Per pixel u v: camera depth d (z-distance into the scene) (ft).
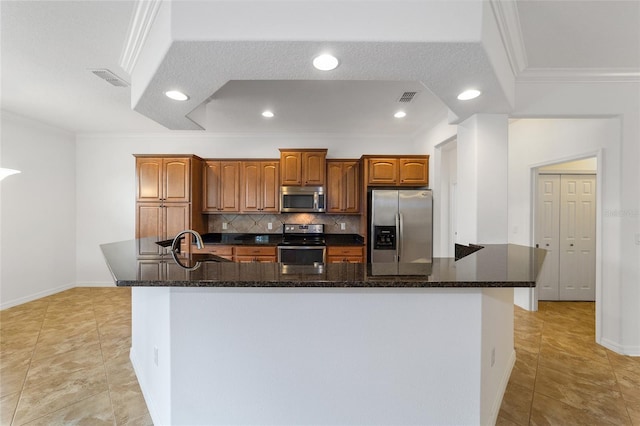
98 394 6.75
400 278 4.66
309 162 14.69
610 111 8.50
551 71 8.20
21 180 13.24
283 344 5.04
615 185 8.91
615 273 8.94
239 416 5.07
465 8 4.64
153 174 14.01
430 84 6.18
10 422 5.88
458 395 5.11
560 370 7.88
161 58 5.14
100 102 11.28
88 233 15.87
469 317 5.09
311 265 5.71
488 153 8.30
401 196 13.42
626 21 6.18
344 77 5.85
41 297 13.96
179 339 5.00
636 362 8.28
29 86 9.77
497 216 8.35
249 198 15.02
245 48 4.80
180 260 6.36
